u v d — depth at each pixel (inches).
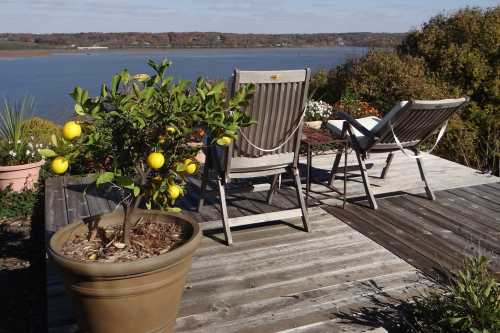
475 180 173.5
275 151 117.6
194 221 75.8
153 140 66.4
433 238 119.6
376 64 343.0
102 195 152.6
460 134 293.0
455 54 363.9
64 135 61.0
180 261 65.0
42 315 103.0
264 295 90.4
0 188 170.4
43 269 122.4
